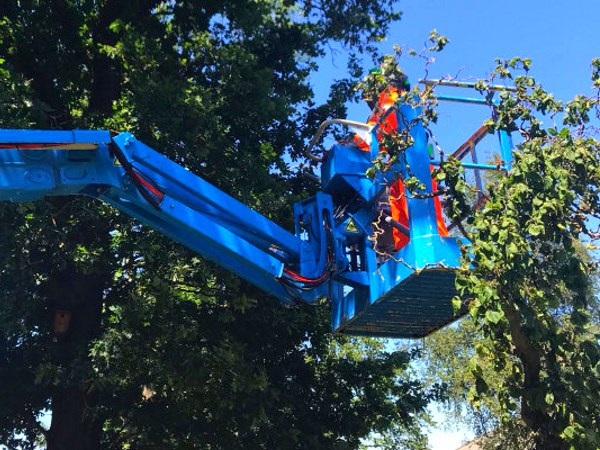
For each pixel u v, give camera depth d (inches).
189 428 433.4
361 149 312.0
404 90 283.0
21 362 425.1
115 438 475.5
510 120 253.1
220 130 442.0
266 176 458.6
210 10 542.6
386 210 289.4
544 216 223.1
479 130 281.6
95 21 523.5
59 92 509.7
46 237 390.0
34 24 492.4
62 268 411.8
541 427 229.3
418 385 526.9
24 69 486.3
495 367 227.0
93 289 458.0
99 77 516.1
